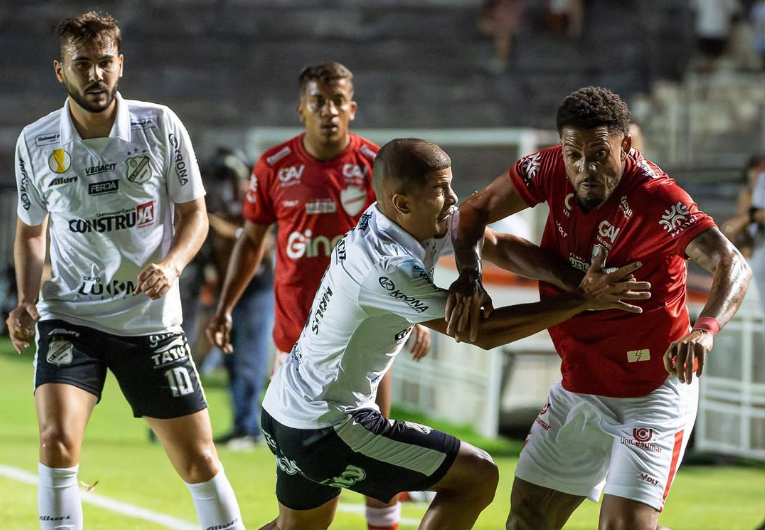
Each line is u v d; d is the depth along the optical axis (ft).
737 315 92.32
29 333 45.24
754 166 82.58
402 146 36.68
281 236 57.62
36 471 76.74
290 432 38.99
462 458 38.60
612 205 39.47
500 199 42.04
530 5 205.05
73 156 44.27
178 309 46.75
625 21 203.41
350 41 206.08
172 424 45.44
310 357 38.86
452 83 197.77
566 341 41.37
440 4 209.46
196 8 210.79
